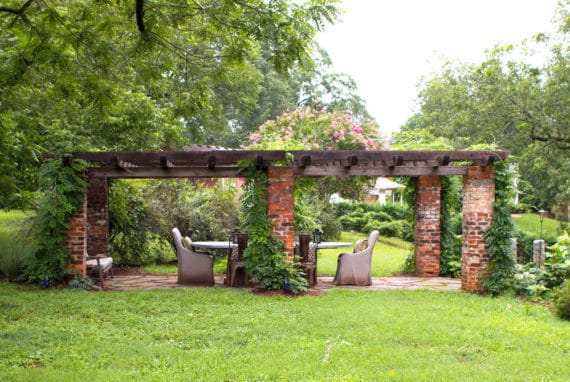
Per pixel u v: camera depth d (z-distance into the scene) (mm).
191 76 7375
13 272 10969
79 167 9938
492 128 20531
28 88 7055
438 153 10109
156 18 5906
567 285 8656
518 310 8781
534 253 11680
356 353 6086
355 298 9492
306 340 6652
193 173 10297
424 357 6008
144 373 5414
